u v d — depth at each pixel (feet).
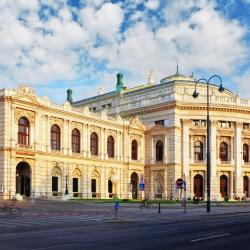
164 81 343.87
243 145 308.81
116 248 61.16
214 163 293.64
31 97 221.05
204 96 295.48
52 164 234.79
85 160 256.52
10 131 211.00
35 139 223.51
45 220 116.47
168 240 70.54
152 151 299.17
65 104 246.47
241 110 302.66
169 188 286.46
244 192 305.94
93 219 119.96
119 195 280.72
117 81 366.43
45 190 228.84
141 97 331.98
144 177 300.81
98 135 270.05
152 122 302.04
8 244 65.87
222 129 298.76
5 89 209.26
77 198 239.30
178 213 150.92
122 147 286.87
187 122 292.20
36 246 63.46
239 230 87.40
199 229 90.17
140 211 158.81
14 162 211.20
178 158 288.10
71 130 249.75
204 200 277.44
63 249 60.13
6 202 180.14
